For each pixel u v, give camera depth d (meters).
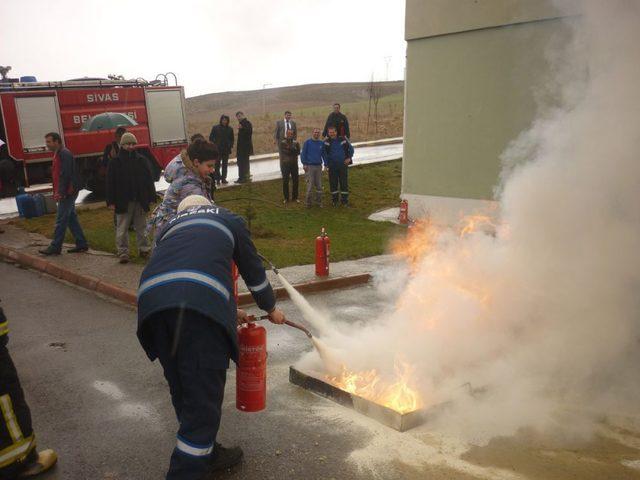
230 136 15.24
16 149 15.14
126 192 8.21
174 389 3.03
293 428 3.82
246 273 3.25
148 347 3.02
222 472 3.30
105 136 16.23
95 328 5.97
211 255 2.92
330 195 14.70
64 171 8.77
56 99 15.47
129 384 4.59
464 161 10.82
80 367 4.95
